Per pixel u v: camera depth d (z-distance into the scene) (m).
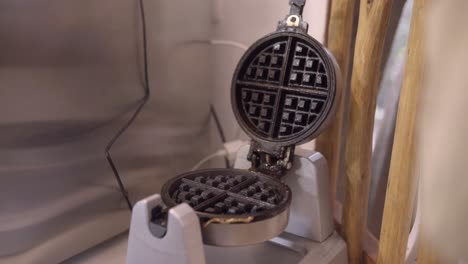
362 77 0.80
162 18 0.97
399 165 0.72
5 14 0.68
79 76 0.80
